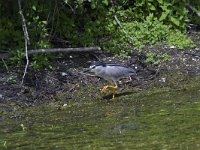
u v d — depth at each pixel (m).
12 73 16.08
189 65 17.44
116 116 13.67
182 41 18.67
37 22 17.47
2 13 17.67
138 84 16.33
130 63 17.33
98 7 19.09
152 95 15.45
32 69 16.31
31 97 15.20
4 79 15.80
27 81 15.82
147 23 19.23
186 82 16.39
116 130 12.49
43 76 16.11
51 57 17.03
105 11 19.23
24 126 13.21
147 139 11.75
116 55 17.66
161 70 17.08
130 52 17.89
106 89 15.84
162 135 11.96
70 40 18.11
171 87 16.08
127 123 13.00
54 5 18.16
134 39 18.55
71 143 11.76
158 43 18.64
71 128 12.85
